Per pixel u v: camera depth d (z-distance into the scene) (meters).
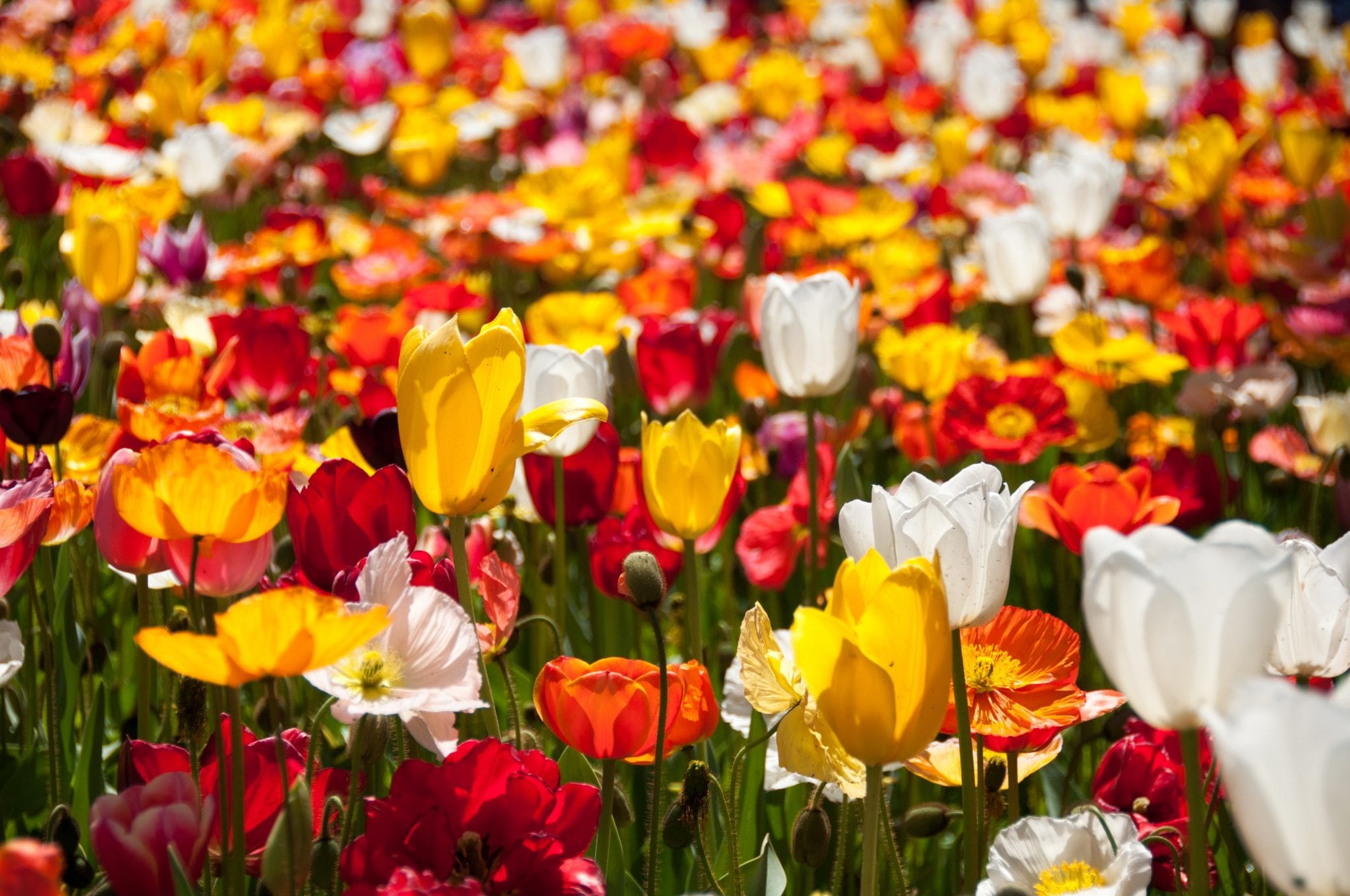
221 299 2.68
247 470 1.63
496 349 1.64
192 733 1.69
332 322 2.66
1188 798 1.55
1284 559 1.51
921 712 1.57
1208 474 2.07
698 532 1.80
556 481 1.93
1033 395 2.15
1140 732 1.82
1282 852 1.46
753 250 3.25
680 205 3.39
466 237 3.16
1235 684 1.50
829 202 3.33
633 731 1.66
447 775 1.61
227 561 1.66
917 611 1.56
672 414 2.38
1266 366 2.40
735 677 1.80
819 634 1.56
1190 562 1.51
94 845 1.58
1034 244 2.63
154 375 1.98
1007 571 1.64
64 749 1.81
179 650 1.55
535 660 1.96
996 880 1.63
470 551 1.87
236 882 1.61
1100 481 1.91
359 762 1.64
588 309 2.44
